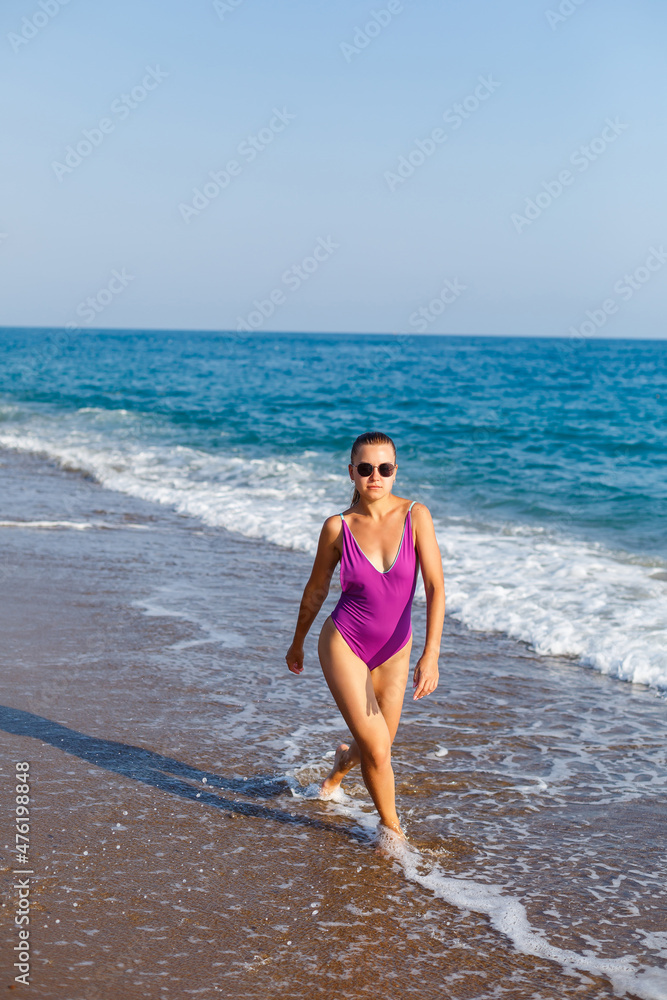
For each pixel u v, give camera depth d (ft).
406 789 13.61
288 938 9.45
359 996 8.53
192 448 64.75
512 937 9.67
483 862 11.37
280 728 15.74
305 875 10.81
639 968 9.19
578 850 11.78
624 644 20.65
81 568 28.25
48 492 45.27
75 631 21.24
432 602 11.56
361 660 11.41
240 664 19.31
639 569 29.09
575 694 18.31
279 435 72.79
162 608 23.79
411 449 66.39
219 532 36.22
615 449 67.87
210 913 9.84
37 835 11.45
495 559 30.50
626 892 10.73
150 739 14.97
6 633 20.74
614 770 14.51
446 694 18.17
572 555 31.30
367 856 11.38
